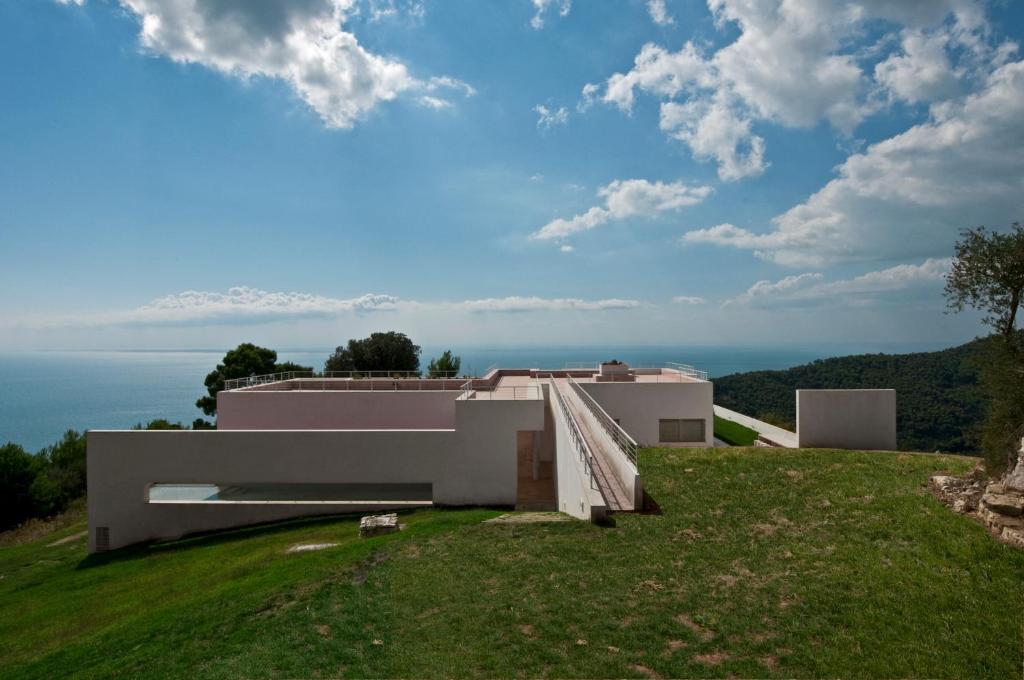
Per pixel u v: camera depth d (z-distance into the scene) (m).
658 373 33.59
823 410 21.52
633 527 11.91
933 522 10.58
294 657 8.27
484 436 20.84
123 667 9.17
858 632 7.37
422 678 7.32
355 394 25.86
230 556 16.77
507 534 12.34
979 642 6.96
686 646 7.36
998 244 13.79
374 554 12.18
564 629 8.07
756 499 13.35
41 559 20.28
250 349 49.34
